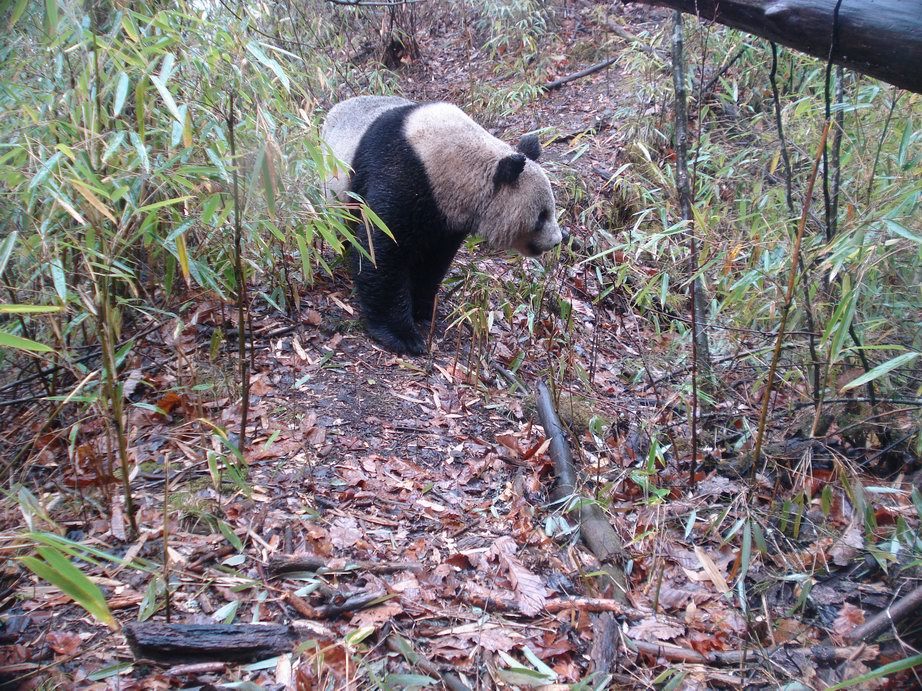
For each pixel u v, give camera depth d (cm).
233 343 412
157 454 330
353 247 457
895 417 362
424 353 470
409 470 354
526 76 862
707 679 255
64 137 280
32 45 293
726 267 372
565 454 375
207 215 272
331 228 392
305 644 234
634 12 962
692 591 309
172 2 336
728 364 460
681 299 534
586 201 643
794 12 241
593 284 590
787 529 345
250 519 301
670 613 297
